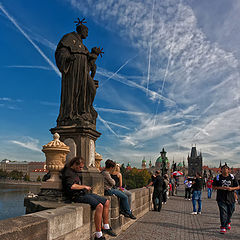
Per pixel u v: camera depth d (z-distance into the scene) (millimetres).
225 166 8156
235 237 7477
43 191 5621
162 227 8492
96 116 8031
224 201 8086
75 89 7621
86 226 4766
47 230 3455
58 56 7488
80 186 5086
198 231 8164
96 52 8406
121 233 7223
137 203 10242
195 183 12477
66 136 7242
